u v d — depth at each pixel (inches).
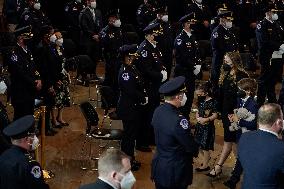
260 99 641.6
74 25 785.6
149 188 447.5
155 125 346.6
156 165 348.8
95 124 481.1
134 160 482.3
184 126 333.7
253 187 266.8
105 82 644.1
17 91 505.4
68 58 683.4
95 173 473.4
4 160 285.3
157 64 514.6
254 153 268.4
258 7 842.8
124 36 714.2
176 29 717.3
